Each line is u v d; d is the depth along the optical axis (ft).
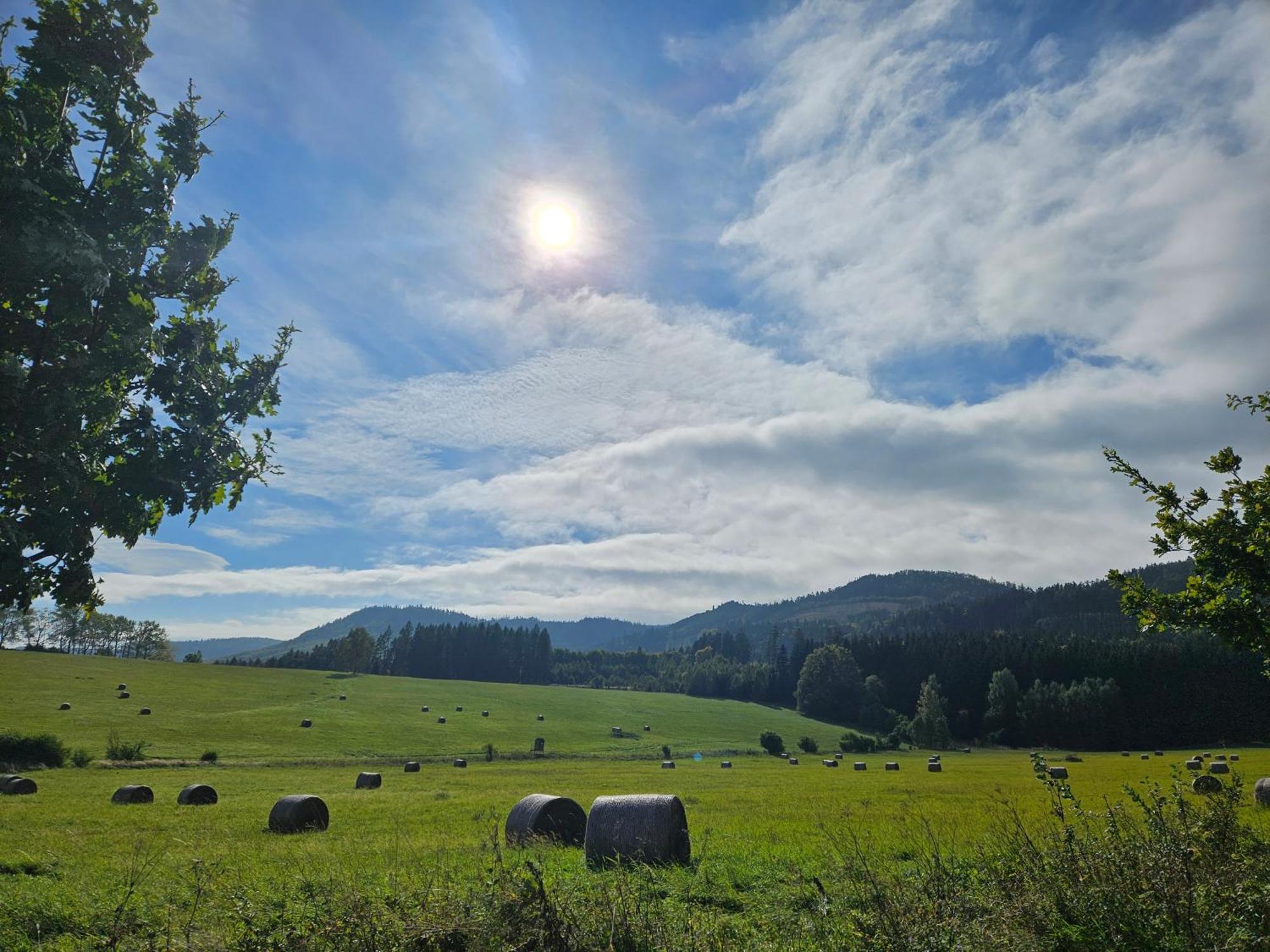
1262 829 35.91
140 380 19.62
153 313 18.78
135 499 18.62
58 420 17.30
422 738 245.45
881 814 70.59
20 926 26.81
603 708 383.86
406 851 46.88
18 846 53.52
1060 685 411.75
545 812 55.01
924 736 376.27
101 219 18.70
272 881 34.22
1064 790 25.16
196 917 25.64
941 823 57.93
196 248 20.01
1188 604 24.20
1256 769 137.49
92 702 250.57
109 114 19.16
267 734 223.71
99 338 18.48
